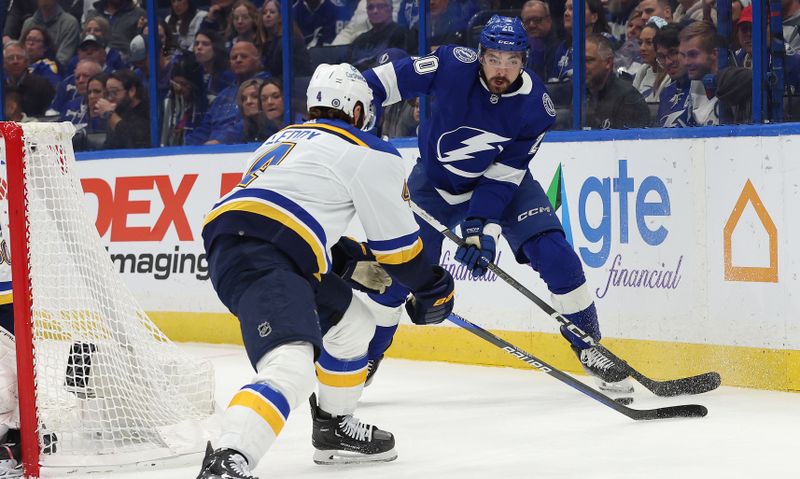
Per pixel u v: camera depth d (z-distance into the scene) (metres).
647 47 10.39
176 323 12.34
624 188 9.45
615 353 9.53
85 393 6.26
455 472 5.97
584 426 7.25
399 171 5.47
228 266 5.16
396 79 7.95
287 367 4.87
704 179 8.96
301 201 5.27
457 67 7.92
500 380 9.38
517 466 6.09
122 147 13.41
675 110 10.32
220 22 12.58
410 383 9.29
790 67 9.51
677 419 7.39
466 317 10.38
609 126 10.72
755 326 8.67
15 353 6.07
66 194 6.37
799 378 8.45
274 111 12.41
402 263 5.58
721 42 9.98
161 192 12.45
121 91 13.34
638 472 5.89
